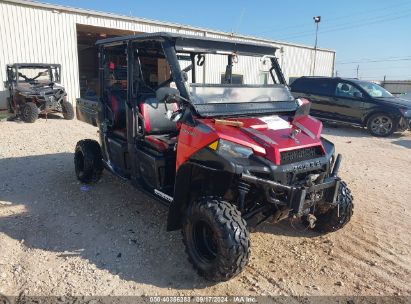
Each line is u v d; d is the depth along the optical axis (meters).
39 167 6.41
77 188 5.42
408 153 8.66
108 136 4.94
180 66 3.73
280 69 4.54
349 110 11.42
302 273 3.48
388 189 5.92
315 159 3.43
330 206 3.84
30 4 13.16
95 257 3.63
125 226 4.27
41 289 3.12
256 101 4.06
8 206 4.77
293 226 4.41
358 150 8.85
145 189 4.13
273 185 3.08
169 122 4.42
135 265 3.51
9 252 3.67
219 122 3.37
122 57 4.79
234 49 4.09
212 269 3.11
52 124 11.05
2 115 12.07
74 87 14.76
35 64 12.12
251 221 3.53
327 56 24.97
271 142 3.26
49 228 4.20
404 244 4.09
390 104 10.75
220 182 3.35
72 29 14.32
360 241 4.13
